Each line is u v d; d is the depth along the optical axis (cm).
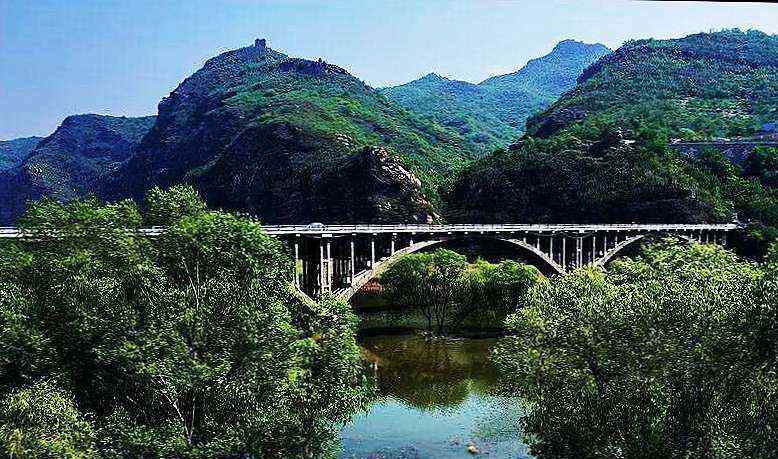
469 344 6184
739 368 2400
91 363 3058
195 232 3788
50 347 2933
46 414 2320
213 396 3036
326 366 3125
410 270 6719
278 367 3017
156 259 3878
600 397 2636
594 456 2547
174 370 2806
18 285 3444
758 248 9588
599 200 11356
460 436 3859
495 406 4419
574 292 3616
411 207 12250
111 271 3497
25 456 2073
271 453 2922
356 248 7788
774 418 2220
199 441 2973
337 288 6431
